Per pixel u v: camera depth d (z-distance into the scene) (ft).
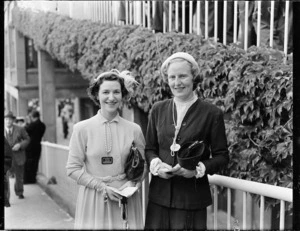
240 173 11.44
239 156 11.50
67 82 46.73
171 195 9.29
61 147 25.00
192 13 16.57
